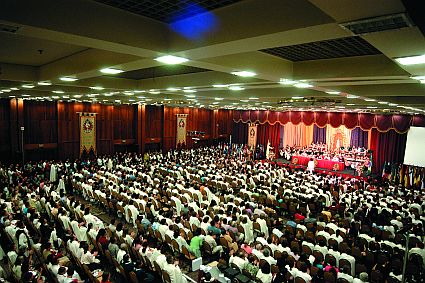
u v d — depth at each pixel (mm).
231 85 9672
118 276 9312
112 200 14211
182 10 4117
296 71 7500
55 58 8055
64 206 13477
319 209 15438
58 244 9742
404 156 24547
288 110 29828
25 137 23188
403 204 14758
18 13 3172
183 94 15664
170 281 7844
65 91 13664
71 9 3596
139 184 16641
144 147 30188
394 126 24078
